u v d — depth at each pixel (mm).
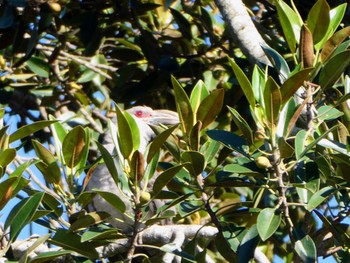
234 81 8492
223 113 8867
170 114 8477
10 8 8609
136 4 9031
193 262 5957
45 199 6066
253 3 9508
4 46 9055
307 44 5711
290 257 7164
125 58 9672
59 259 6293
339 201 6180
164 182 5652
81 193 6059
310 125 5711
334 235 5832
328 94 7098
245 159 5910
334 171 6031
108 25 9547
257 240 5621
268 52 5941
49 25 8891
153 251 7066
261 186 5793
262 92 5625
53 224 6441
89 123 9461
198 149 5766
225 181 5871
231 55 8984
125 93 9047
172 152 5816
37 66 9469
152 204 7496
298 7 8758
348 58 5598
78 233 6199
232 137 5879
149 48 9102
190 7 9742
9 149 5598
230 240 5887
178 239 6328
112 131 5906
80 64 9617
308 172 5863
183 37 9352
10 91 9586
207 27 9047
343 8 6078
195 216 8375
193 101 5957
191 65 9125
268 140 5578
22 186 5723
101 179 7828
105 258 6496
